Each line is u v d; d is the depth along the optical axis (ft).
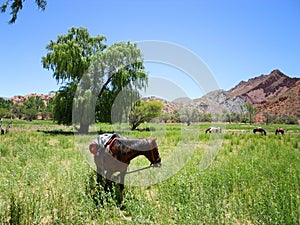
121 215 18.63
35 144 53.47
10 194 19.63
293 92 538.88
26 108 303.07
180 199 21.30
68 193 20.76
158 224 17.28
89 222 17.16
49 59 105.09
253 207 19.24
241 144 59.06
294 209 18.99
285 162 35.83
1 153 42.70
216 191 22.67
